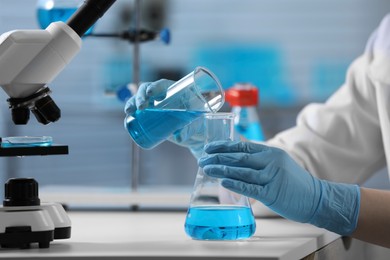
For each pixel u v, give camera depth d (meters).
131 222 1.77
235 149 1.45
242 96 2.06
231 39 5.51
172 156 5.56
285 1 5.48
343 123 2.15
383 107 2.09
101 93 5.06
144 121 1.42
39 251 1.28
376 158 2.16
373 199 1.58
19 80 1.33
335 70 5.45
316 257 1.48
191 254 1.23
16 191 1.35
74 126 5.17
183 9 5.49
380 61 2.14
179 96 1.41
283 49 5.48
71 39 1.35
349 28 5.41
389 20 2.23
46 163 5.19
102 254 1.24
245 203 1.43
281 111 5.50
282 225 1.70
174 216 1.92
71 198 2.12
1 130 4.46
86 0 1.38
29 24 4.71
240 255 1.22
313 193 1.52
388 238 1.58
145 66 5.33
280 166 1.46
